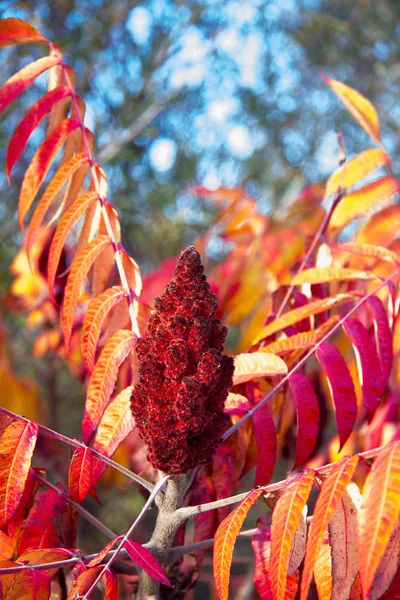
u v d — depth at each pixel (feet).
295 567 2.12
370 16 11.27
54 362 5.29
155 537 2.34
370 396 2.57
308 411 2.53
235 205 4.45
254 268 3.90
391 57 11.46
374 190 3.13
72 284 2.65
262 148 11.28
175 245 9.25
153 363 2.21
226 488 2.68
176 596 2.70
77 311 4.18
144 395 2.21
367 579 1.81
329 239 3.38
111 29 9.25
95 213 2.78
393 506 1.86
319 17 10.80
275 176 10.67
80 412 7.51
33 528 2.44
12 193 8.89
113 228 2.77
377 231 3.20
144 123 8.98
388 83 11.77
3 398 3.81
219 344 2.25
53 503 2.48
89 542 6.10
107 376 2.48
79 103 2.83
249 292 3.88
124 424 2.43
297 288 3.06
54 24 8.97
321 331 2.69
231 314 3.89
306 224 3.96
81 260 2.66
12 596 2.14
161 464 2.22
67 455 4.41
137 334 2.55
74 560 2.18
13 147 2.68
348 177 3.08
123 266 2.75
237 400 2.58
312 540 1.94
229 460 2.70
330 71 11.75
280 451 3.30
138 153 9.62
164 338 2.21
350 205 3.13
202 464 2.25
